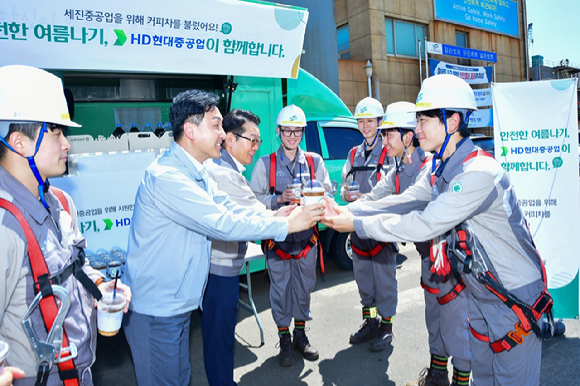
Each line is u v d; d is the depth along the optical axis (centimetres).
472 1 1817
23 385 134
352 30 1592
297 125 327
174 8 329
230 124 287
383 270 326
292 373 306
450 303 246
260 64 392
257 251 359
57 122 136
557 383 275
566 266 329
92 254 312
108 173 319
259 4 367
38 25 291
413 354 326
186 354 191
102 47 316
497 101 323
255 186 348
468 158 181
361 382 291
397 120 292
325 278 512
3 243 123
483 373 202
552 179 322
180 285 180
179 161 185
